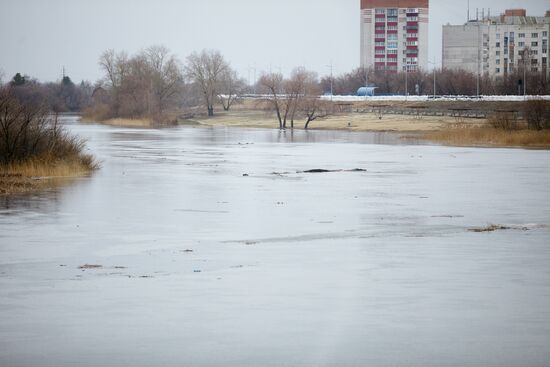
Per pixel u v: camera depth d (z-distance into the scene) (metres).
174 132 166.00
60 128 78.81
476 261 31.86
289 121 199.12
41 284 27.41
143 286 26.95
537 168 81.69
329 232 40.38
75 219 44.94
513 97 192.62
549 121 132.12
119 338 20.59
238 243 36.97
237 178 70.06
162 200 53.91
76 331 21.27
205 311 23.36
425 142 131.00
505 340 20.34
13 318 22.59
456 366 18.38
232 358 18.97
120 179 68.12
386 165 85.62
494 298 25.06
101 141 130.88
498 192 59.69
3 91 74.19
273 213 47.69
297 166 83.94
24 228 41.62
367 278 28.38
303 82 183.50
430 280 28.02
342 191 60.16
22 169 69.31
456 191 60.34
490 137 128.38
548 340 20.34
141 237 38.81
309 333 21.02
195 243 37.03
